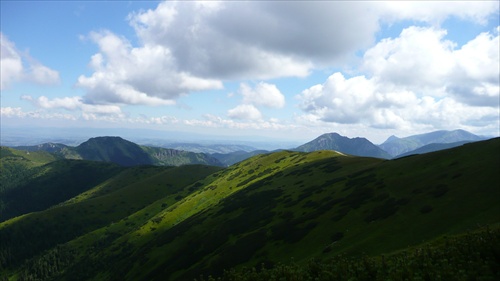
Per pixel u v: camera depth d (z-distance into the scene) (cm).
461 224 4822
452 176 6875
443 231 4844
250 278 2816
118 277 12638
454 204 5572
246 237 8956
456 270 2277
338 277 2598
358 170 11688
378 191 8006
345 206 7888
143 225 18825
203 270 8219
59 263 18712
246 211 12200
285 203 10912
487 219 4591
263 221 10031
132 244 16425
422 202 6250
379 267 2678
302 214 8931
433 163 8356
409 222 5691
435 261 2580
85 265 16525
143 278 10719
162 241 13575
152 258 12119
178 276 9175
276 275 2733
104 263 15738
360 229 6328
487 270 2205
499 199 5050
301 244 6956
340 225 6962
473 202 5350
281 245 7419
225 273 2983
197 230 12650
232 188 19488
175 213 19012
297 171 16000
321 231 7106
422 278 2275
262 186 15600
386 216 6347
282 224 8681
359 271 2658
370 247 5334
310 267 2842
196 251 10544
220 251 9106
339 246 5934
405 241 5084
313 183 12412
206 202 18888
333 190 9975
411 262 2594
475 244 2662
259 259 7244
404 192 7244
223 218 12694
